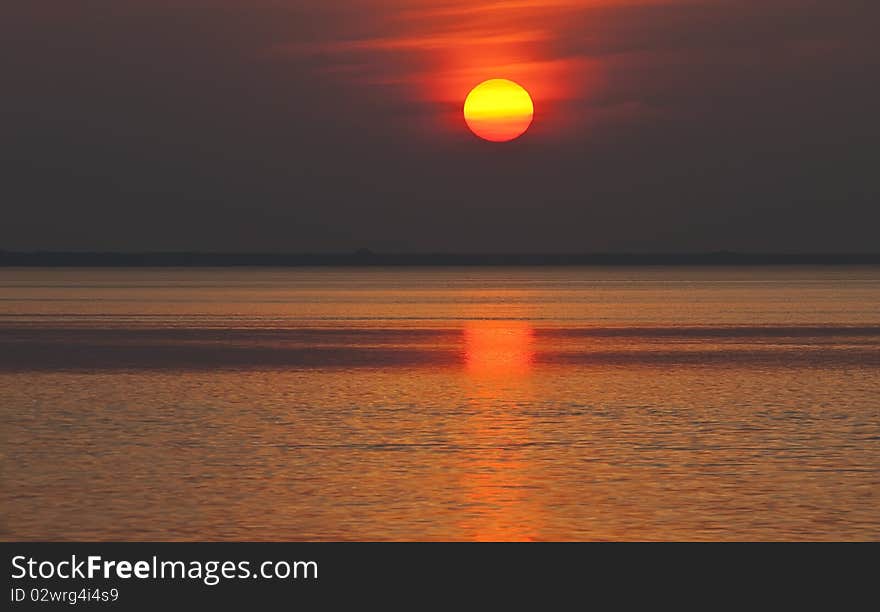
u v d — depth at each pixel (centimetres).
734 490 5506
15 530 4809
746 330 18088
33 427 7519
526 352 13775
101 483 5688
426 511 5103
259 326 19488
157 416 8050
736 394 9325
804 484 5641
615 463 6184
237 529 4825
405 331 18175
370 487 5581
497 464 6159
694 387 9850
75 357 13012
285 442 6900
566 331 18112
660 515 5034
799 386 9894
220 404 8731
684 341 15662
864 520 4947
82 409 8431
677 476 5831
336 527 4850
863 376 10712
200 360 12625
